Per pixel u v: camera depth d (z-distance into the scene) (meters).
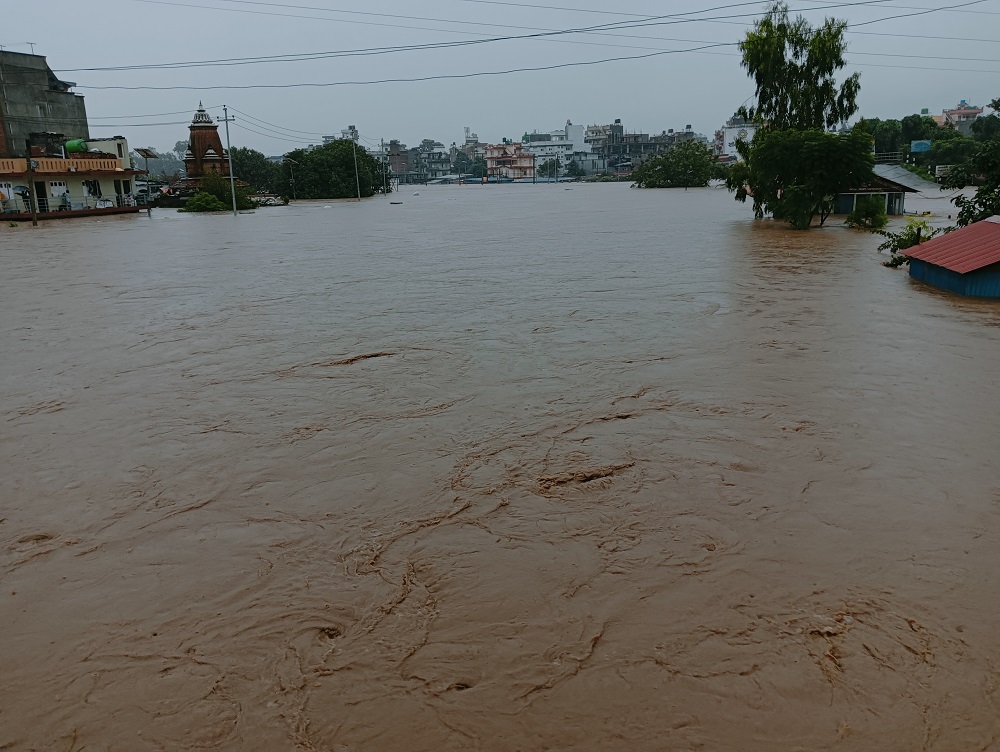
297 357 10.49
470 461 6.71
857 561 4.98
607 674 3.99
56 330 12.85
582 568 4.97
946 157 60.28
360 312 13.70
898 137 73.94
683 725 3.63
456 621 4.46
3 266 22.67
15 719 3.79
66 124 64.31
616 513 5.70
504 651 4.19
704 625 4.36
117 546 5.45
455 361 9.98
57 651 4.31
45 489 6.43
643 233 29.86
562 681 3.95
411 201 75.81
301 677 4.03
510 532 5.46
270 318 13.38
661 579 4.82
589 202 62.78
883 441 6.94
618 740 3.55
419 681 3.97
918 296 14.05
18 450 7.32
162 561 5.22
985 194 19.31
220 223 43.62
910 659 4.04
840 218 34.22
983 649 4.11
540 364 9.71
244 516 5.83
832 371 9.14
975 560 4.96
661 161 102.31
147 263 22.92
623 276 17.45
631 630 4.33
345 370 9.76
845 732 3.57
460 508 5.84
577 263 20.28
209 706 3.84
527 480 6.30
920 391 8.33
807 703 3.75
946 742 3.50
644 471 6.41
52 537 5.60
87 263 23.22
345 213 53.81
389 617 4.52
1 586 4.97
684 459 6.63
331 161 85.69
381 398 8.54
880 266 18.45
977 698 3.76
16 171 47.84
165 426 7.87
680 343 10.64
